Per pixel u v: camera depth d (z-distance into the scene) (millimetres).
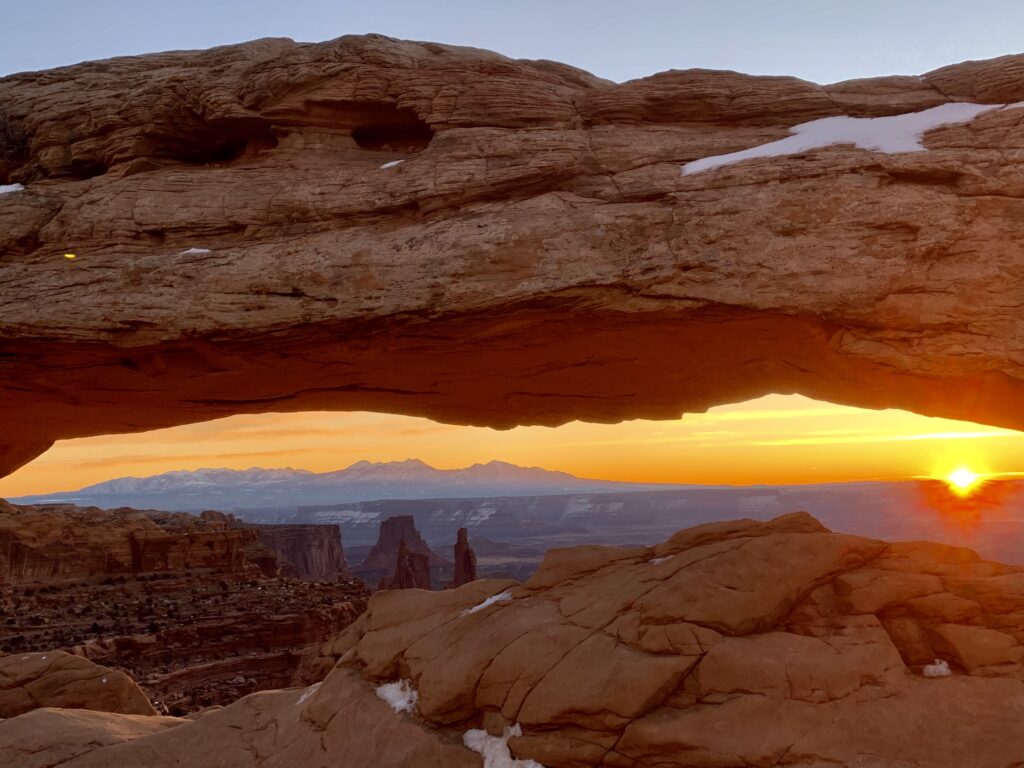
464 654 12656
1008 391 15602
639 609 12109
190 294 17609
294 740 13250
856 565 12141
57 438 23344
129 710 18453
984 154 15711
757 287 15836
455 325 17141
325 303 17219
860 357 15688
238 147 20578
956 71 17484
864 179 15984
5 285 18281
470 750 11766
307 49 19344
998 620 11086
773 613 11500
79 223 18891
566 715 11188
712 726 10508
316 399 20844
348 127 19625
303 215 18312
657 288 16203
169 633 52156
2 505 60062
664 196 16906
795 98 17938
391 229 17859
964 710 10141
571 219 16891
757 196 16266
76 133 20703
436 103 18719
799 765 9930
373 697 13414
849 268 15594
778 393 19359
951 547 12375
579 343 17797
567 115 18609
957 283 15219
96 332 17672
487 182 17672
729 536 13672
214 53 20672
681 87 18422
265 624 55406
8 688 18141
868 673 10695
